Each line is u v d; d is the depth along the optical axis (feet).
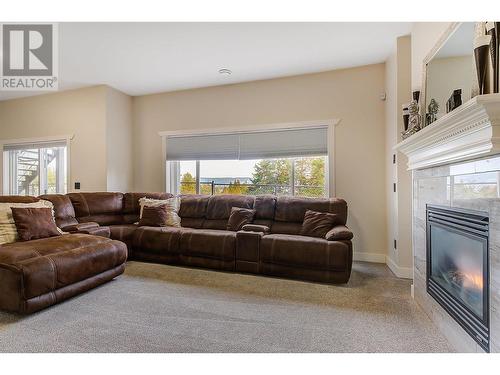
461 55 5.85
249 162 15.25
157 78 14.24
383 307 7.75
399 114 10.48
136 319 6.98
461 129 5.07
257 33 10.02
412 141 7.21
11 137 17.28
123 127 16.30
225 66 12.82
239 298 8.36
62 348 5.73
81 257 8.39
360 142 12.91
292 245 10.04
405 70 10.37
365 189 12.85
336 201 11.75
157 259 12.12
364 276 10.49
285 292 8.84
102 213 13.80
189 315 7.23
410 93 10.31
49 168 17.37
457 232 5.85
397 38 10.44
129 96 16.80
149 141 16.71
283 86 14.10
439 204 6.64
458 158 5.51
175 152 16.17
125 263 11.30
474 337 5.23
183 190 16.52
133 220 14.29
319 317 7.15
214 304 7.92
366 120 12.82
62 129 16.02
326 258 9.59
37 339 6.06
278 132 14.23
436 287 6.76
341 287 9.29
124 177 16.30
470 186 5.40
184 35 10.11
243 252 10.70
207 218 13.61
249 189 15.25
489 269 4.83
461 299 5.72
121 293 8.69
